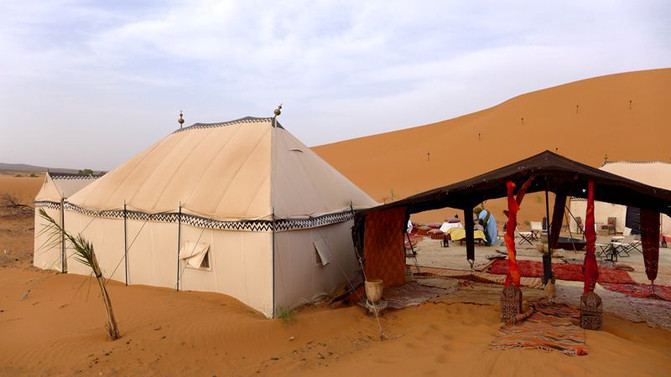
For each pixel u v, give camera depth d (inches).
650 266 343.0
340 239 421.1
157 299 350.6
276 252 330.0
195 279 373.4
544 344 226.1
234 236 347.6
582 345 223.1
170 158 462.3
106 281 427.5
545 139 1633.9
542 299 334.3
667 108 1594.5
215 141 453.7
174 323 293.9
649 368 192.2
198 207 375.6
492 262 512.7
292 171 403.9
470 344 246.2
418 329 289.6
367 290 329.1
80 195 486.6
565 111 1823.3
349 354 256.7
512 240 286.2
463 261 526.0
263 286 328.2
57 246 497.7
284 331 286.8
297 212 358.6
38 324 312.2
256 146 417.1
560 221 359.3
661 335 263.6
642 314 305.9
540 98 2050.9
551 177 301.6
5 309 367.9
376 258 384.5
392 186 1627.7
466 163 1673.2
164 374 228.4
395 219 403.5
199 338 270.5
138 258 408.2
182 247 379.6
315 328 297.3
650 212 336.8
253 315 321.7
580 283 405.4
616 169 794.2
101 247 441.1
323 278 384.8
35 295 408.5
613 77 1985.7
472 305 333.7
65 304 360.8
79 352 254.2
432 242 687.7
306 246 365.7
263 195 352.2
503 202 1168.8
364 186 1710.1
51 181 528.4
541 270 460.1
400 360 230.2
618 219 756.0
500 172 303.6
